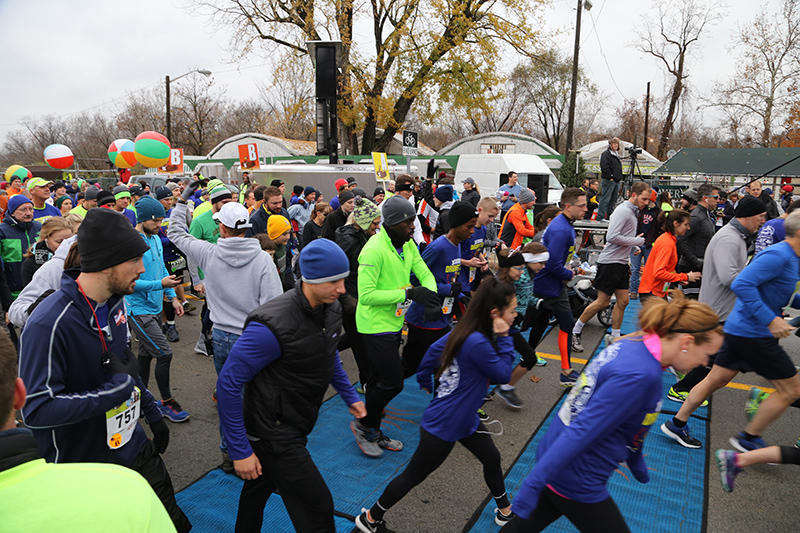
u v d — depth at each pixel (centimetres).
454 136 5734
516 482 376
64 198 825
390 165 1545
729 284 448
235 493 359
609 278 616
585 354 651
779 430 466
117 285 221
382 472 389
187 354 643
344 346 493
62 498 93
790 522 336
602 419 206
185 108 4853
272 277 375
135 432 244
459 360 284
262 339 231
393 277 391
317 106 1192
